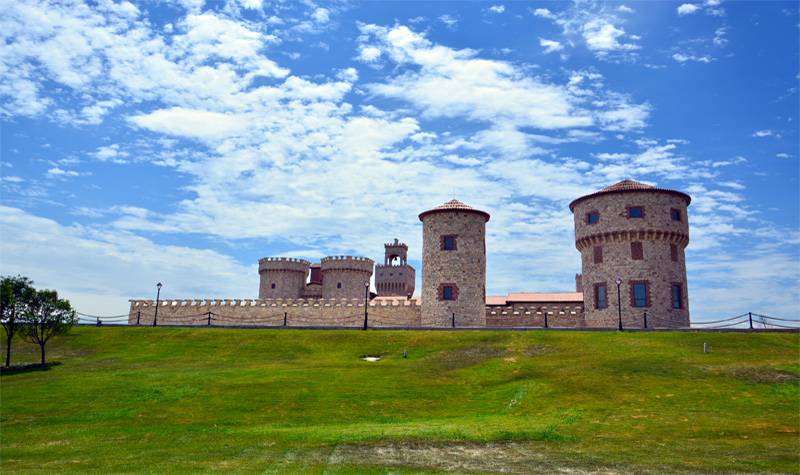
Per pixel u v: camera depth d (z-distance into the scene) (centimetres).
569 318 6009
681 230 5791
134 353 4553
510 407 2841
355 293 9856
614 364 3594
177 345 4781
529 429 2348
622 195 5809
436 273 6138
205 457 2002
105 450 2122
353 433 2303
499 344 4469
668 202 5772
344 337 4931
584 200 6112
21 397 3100
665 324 5516
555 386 3191
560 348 4216
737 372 3306
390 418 2661
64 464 1931
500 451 2058
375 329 5362
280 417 2678
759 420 2475
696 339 4275
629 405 2795
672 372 3369
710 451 2034
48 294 4338
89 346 4803
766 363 3500
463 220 6203
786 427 2358
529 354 4100
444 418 2659
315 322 6550
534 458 1964
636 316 5578
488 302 8519
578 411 2717
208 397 3038
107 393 3147
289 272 10106
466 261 6112
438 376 3531
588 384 3206
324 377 3497
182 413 2744
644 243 5688
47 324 4309
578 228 6200
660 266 5644
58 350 4691
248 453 2048
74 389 3256
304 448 2100
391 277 11750
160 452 2078
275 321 6700
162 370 3816
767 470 1805
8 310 4141
